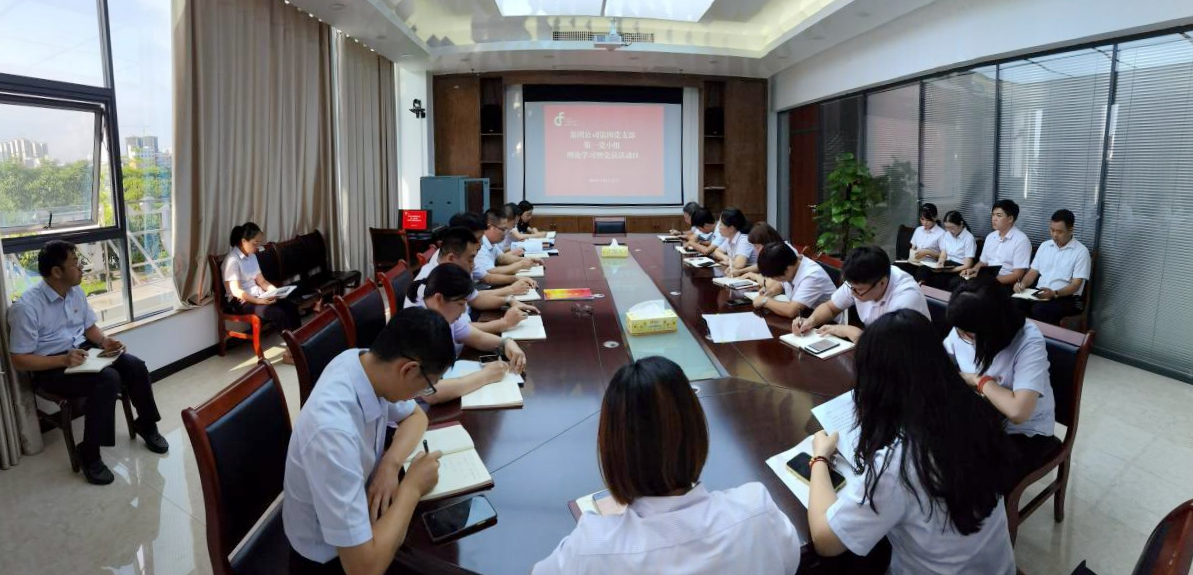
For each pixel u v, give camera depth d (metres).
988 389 1.88
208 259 4.31
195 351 4.25
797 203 8.54
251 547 1.56
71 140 3.46
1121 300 4.22
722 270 4.25
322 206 5.93
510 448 1.59
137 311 3.93
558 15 6.64
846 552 1.28
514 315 2.63
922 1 5.13
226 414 1.45
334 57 6.13
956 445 1.15
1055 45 4.38
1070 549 2.18
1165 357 3.98
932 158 5.94
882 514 1.16
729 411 1.79
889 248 6.71
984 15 4.87
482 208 7.72
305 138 5.50
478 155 8.23
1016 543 2.21
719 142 8.99
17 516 2.40
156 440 2.98
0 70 3.03
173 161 4.04
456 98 8.16
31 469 2.78
